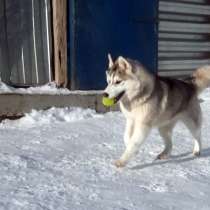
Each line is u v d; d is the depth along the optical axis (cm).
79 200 292
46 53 544
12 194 294
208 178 343
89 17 550
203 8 688
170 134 387
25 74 537
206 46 698
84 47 550
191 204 295
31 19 535
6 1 522
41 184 314
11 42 528
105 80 567
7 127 464
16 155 371
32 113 495
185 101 385
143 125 358
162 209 285
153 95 358
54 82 544
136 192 310
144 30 598
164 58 649
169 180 336
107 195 302
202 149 414
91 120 504
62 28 536
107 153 391
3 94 482
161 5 636
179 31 662
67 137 436
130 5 582
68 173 339
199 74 399
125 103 360
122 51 580
